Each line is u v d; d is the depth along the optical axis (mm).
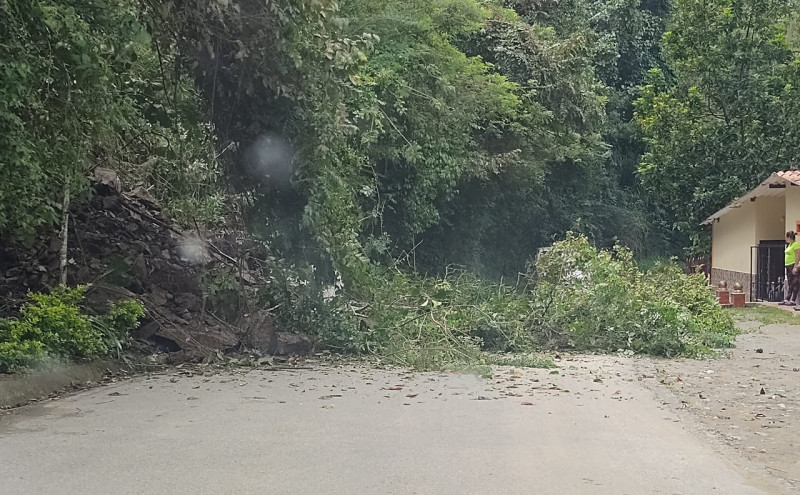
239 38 11703
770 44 30469
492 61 27406
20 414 8281
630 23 41750
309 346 12875
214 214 14023
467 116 23688
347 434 7484
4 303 11836
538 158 28000
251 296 13398
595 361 12805
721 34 30375
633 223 41188
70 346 10359
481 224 28125
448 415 8367
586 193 36625
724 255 30938
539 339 14492
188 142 13312
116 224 14117
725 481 6219
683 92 32250
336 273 13523
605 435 7594
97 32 10281
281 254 13258
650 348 13734
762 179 29609
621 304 14227
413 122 22000
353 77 12852
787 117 29641
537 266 16141
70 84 10148
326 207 13039
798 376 11430
